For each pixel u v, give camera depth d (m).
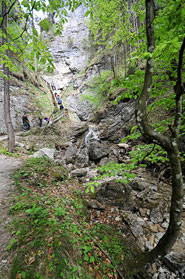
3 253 1.72
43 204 2.74
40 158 5.37
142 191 3.86
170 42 1.15
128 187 3.87
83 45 24.42
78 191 4.05
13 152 6.79
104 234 2.75
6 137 8.95
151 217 3.19
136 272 2.01
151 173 4.86
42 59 2.10
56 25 2.42
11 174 3.96
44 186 3.73
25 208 2.50
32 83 17.34
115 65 13.88
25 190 3.19
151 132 1.41
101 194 3.95
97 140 9.02
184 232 2.73
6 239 1.91
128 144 7.62
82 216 3.08
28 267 1.53
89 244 2.28
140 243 2.63
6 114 6.72
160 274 2.14
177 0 1.05
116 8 6.81
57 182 4.18
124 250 2.47
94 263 2.03
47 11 1.95
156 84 2.39
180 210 1.41
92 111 16.83
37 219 2.17
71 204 3.26
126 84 2.01
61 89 22.09
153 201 3.53
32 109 13.59
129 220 3.14
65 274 1.55
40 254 1.66
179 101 1.32
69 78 23.50
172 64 2.11
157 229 2.90
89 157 6.99
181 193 1.40
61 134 11.42
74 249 1.94
